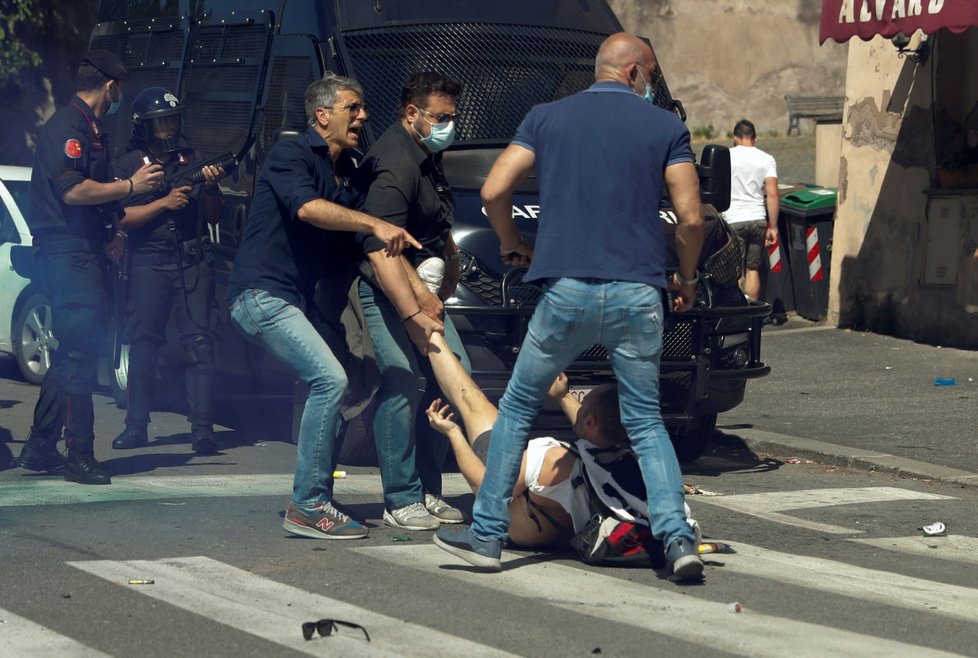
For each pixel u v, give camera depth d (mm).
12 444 10695
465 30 11102
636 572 6949
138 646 5539
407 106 7719
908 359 15391
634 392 6715
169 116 10414
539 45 11297
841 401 13203
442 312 7707
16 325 14188
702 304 9938
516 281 9547
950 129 16188
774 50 35062
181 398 13305
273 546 7367
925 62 16359
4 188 14516
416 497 7984
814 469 10750
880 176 17062
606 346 6676
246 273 7574
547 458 7160
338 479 9539
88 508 8281
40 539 7406
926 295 16453
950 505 9172
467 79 10938
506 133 10852
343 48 10664
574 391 9523
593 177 6527
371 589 6504
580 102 6656
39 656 5391
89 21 25344
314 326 7918
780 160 30828
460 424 8336
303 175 7441
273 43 11234
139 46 13398
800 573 7059
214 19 12234
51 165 8898
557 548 7391
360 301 7770
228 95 11617
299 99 10711
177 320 10664
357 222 7270
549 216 6602
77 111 9008
